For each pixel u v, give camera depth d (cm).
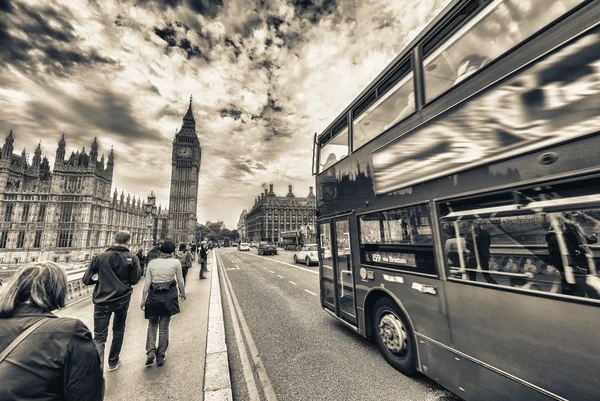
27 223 7794
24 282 139
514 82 228
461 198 267
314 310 702
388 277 377
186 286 1057
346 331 534
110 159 9531
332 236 552
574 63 192
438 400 298
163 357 386
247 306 758
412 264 333
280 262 2258
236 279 1294
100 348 352
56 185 8050
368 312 432
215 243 10781
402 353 355
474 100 259
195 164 11575
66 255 7575
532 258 218
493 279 241
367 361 400
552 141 200
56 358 122
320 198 632
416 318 324
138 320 614
